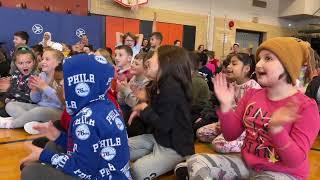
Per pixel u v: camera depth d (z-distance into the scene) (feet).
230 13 27.84
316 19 30.17
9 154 6.77
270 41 4.25
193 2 25.79
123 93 7.90
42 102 9.37
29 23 18.90
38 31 19.24
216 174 4.71
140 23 23.18
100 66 4.09
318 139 9.73
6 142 7.61
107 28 21.62
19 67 9.79
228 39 27.99
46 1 19.44
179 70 5.89
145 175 5.59
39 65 10.44
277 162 4.28
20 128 9.00
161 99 5.72
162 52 6.04
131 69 8.76
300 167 4.24
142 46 15.98
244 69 8.16
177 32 25.12
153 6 23.89
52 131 4.90
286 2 29.73
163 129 5.72
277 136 3.74
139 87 7.95
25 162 4.49
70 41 20.34
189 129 6.00
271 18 30.25
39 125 4.93
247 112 4.64
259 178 4.30
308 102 4.15
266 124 4.33
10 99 9.92
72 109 4.10
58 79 9.05
